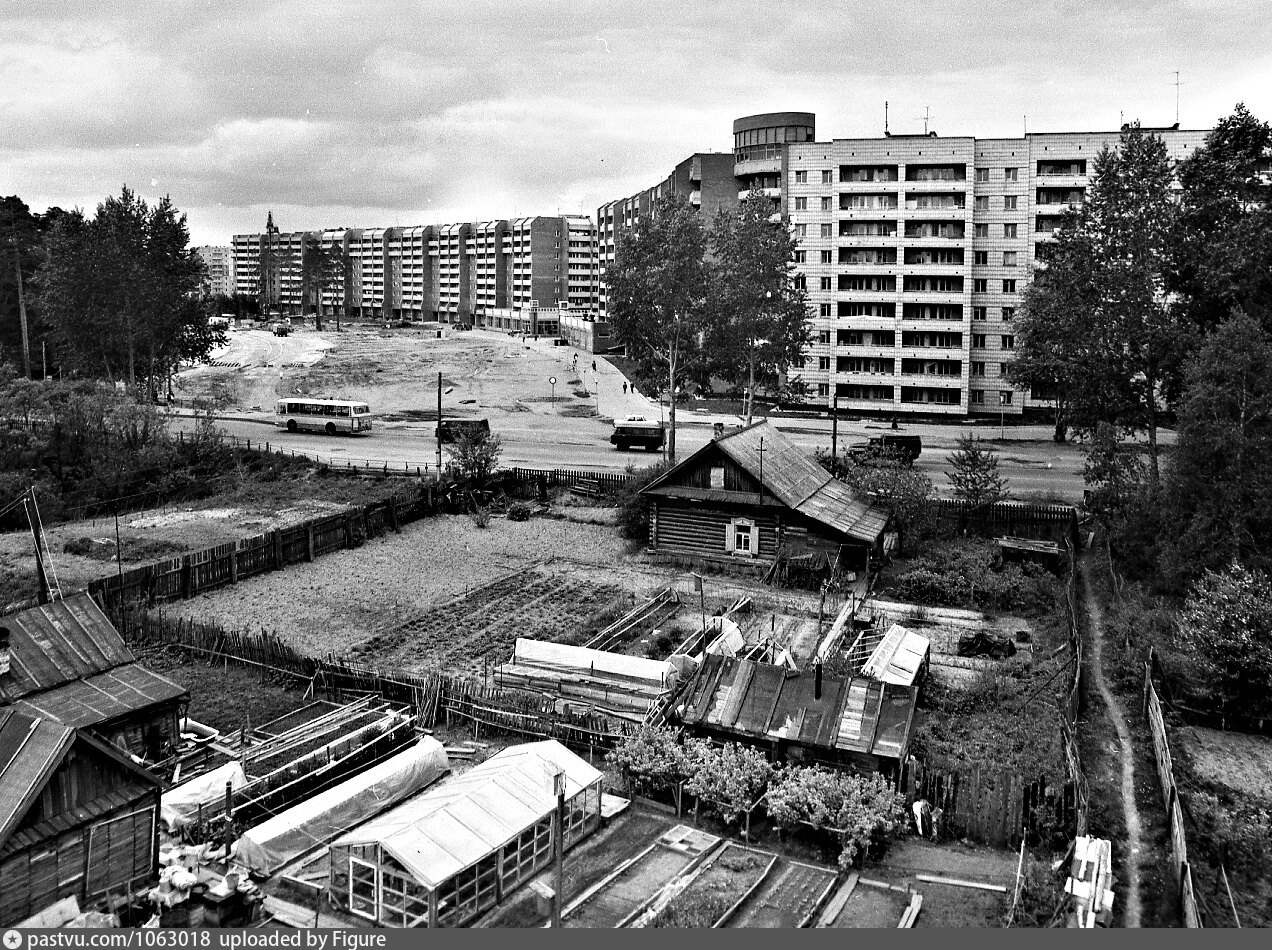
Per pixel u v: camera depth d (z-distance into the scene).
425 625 44.84
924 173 104.81
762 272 76.12
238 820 27.98
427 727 34.34
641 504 59.00
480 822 24.56
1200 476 46.66
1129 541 50.41
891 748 29.70
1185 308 61.47
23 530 61.25
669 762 29.39
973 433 93.81
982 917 23.83
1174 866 25.86
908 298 105.06
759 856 26.70
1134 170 61.41
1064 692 36.69
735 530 54.94
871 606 47.78
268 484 72.38
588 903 24.36
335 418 91.81
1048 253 80.25
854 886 25.31
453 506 66.81
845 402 107.56
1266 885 26.00
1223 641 34.94
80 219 90.94
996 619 46.56
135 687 31.52
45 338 113.69
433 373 133.62
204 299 102.50
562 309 199.62
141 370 103.56
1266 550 45.00
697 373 79.62
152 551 56.25
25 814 22.69
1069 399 65.62
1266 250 57.19
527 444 86.50
